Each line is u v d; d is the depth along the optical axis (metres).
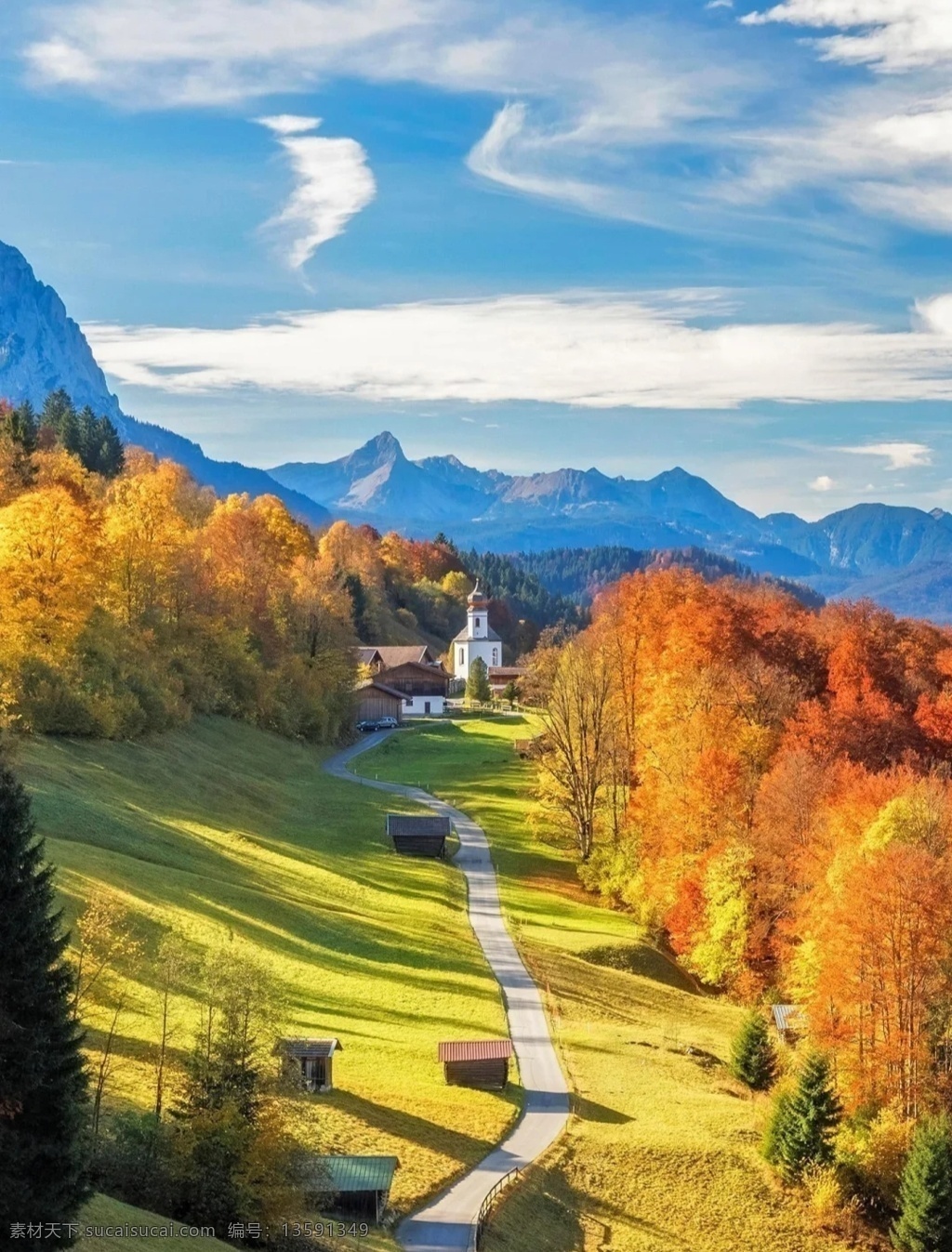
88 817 82.06
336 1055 62.34
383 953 79.38
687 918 91.56
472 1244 46.88
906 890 68.19
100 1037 52.62
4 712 89.81
